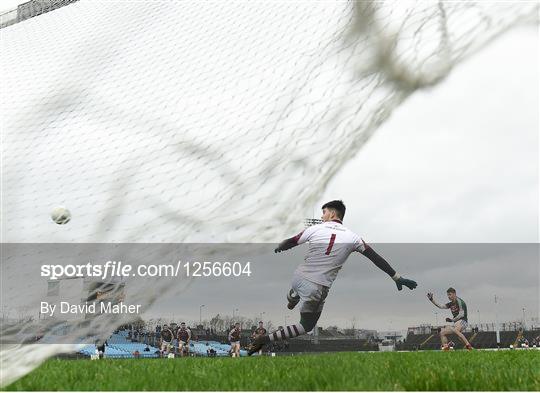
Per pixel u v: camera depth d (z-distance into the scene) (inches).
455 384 548.7
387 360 866.8
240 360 958.4
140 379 629.3
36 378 677.3
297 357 1032.8
